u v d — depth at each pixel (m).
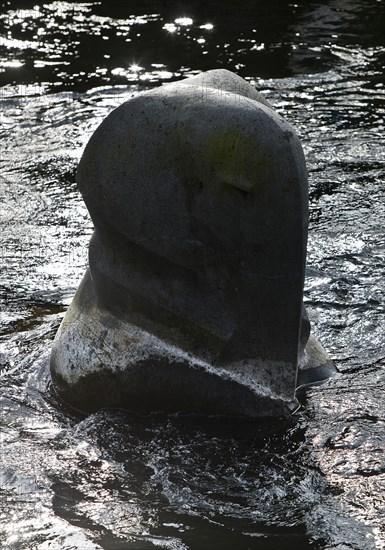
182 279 4.66
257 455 4.42
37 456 4.43
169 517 3.98
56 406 4.91
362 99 9.92
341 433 4.55
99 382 4.83
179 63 10.95
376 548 3.76
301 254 4.49
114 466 4.36
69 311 5.15
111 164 4.62
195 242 4.54
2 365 5.27
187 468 4.33
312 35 11.97
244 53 11.30
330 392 4.90
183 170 4.47
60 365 5.00
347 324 5.62
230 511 4.02
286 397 4.68
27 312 5.88
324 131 9.09
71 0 13.52
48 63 10.97
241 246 4.48
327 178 8.03
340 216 7.28
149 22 12.47
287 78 10.51
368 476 4.24
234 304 4.62
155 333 4.74
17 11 12.99
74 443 4.55
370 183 7.93
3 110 9.61
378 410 4.74
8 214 7.37
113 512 4.01
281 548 3.77
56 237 6.96
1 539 3.83
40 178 8.07
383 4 13.32
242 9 13.02
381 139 8.91
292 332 4.63
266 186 4.36
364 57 11.23
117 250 4.79
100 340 4.88
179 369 4.69
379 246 6.73
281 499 4.09
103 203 4.69
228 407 4.70
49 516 3.98
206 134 4.41
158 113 4.53
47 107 9.70
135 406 4.80
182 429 4.64
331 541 3.81
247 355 4.68
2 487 4.19
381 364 5.19
